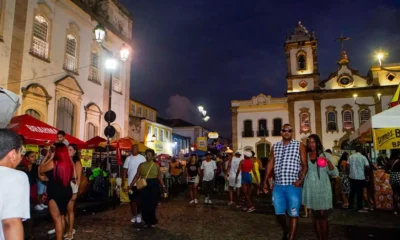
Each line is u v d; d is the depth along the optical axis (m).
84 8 17.45
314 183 5.54
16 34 13.16
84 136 17.25
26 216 2.36
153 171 7.72
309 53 39.69
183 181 21.28
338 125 37.22
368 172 10.10
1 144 2.43
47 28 14.99
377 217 9.08
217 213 9.84
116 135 20.64
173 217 9.12
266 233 7.15
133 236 6.81
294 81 39.56
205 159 12.44
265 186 6.05
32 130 9.58
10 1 12.99
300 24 40.66
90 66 18.12
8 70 12.75
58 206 5.48
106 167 13.37
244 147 41.41
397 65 36.41
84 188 7.18
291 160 5.50
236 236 6.87
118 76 21.16
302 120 38.53
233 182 11.66
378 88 36.34
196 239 6.60
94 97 18.38
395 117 8.01
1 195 2.25
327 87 38.56
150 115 38.66
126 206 11.33
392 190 10.04
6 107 4.09
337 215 9.40
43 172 5.56
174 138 44.38
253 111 41.84
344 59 38.34
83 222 8.29
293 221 5.34
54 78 15.18
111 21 20.38
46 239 6.45
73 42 16.91
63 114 15.83
